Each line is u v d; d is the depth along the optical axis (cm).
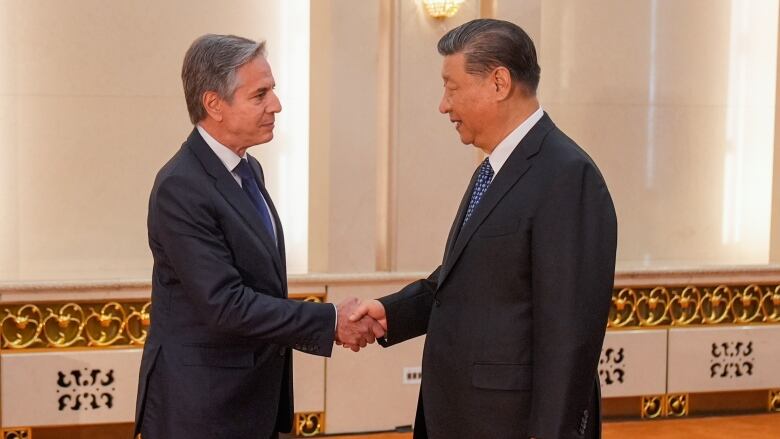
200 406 309
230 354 314
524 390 279
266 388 323
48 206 609
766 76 719
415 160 606
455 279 291
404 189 605
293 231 650
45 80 605
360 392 593
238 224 312
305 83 646
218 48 311
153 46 620
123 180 619
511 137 288
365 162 600
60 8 604
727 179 718
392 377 598
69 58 607
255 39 636
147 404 316
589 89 691
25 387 543
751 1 714
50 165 607
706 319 647
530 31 618
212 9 628
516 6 614
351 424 593
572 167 276
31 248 607
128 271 621
